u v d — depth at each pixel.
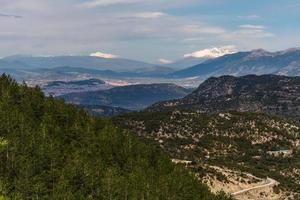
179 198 128.00
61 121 142.88
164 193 123.75
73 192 106.44
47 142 119.38
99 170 119.50
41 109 142.38
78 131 137.50
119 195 113.00
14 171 104.56
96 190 111.56
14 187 99.56
